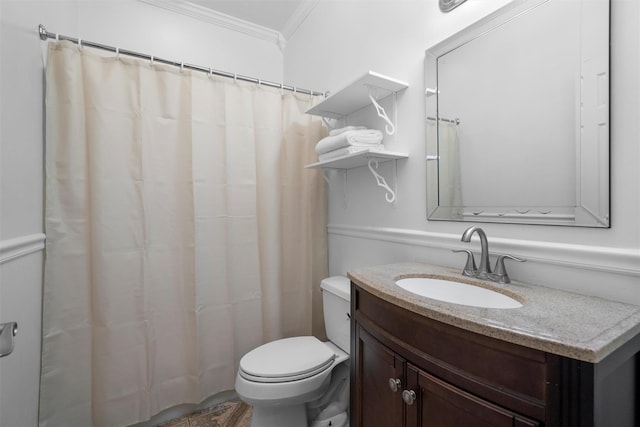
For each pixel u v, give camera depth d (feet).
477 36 3.56
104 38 6.10
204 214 5.40
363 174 5.49
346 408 4.95
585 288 2.73
